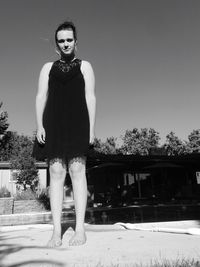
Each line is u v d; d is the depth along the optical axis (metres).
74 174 3.21
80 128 3.25
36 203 16.53
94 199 21.42
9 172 26.14
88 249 2.68
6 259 2.35
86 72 3.41
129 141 52.66
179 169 24.97
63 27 3.43
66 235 3.36
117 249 2.66
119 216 14.49
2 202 15.48
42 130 3.31
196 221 7.75
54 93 3.35
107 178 22.86
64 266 2.08
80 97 3.34
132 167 22.73
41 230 4.64
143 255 2.41
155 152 51.59
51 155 3.22
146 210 16.28
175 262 2.12
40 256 2.42
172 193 23.25
